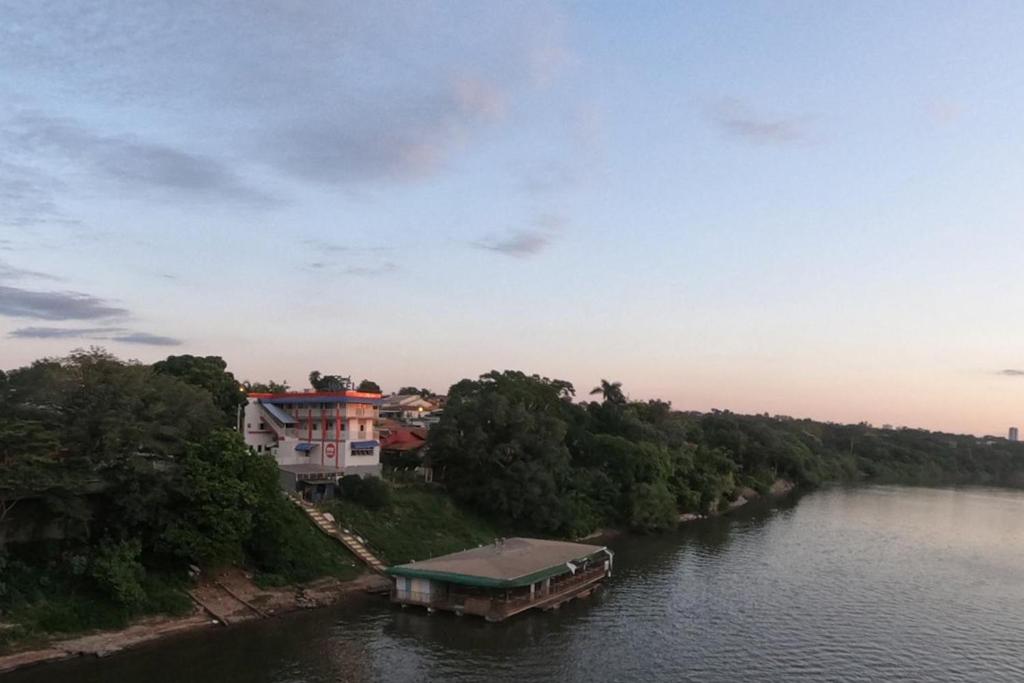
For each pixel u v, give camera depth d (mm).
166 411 63656
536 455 101125
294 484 85000
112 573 53562
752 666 54781
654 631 62281
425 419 160625
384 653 54875
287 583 66688
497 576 64562
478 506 98812
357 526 80562
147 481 58281
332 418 95562
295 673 50312
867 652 58406
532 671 52500
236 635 56781
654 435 145250
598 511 110000
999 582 83750
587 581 75875
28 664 47219
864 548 103312
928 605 72625
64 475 52625
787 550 100375
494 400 99125
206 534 59906
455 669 52438
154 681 47312
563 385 132125
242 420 95188
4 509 52844
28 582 52469
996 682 52625
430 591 65500
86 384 58000
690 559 93312
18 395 54688
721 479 143625
